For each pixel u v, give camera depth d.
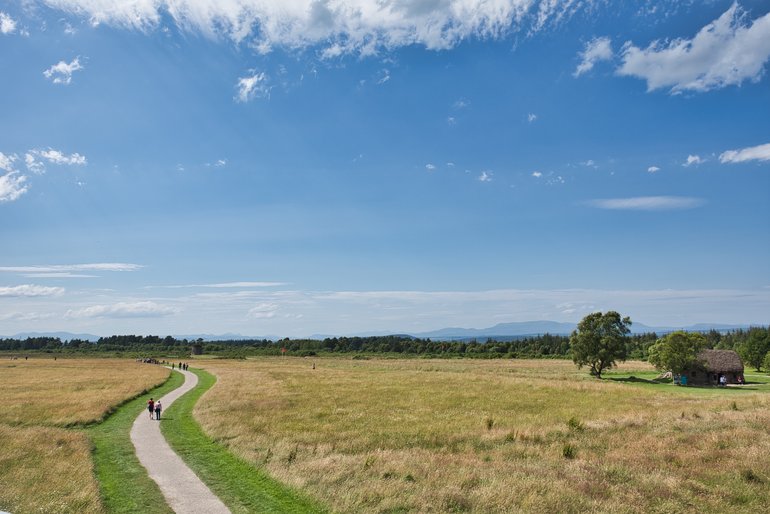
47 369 100.25
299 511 15.62
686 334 74.25
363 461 20.95
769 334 110.56
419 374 84.00
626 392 55.19
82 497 16.59
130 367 110.00
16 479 19.11
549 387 60.28
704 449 22.48
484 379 72.50
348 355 183.62
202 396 52.94
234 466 21.70
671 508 14.98
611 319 82.50
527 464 20.67
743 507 15.32
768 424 27.97
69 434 28.31
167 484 18.80
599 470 19.16
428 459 21.80
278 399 47.72
